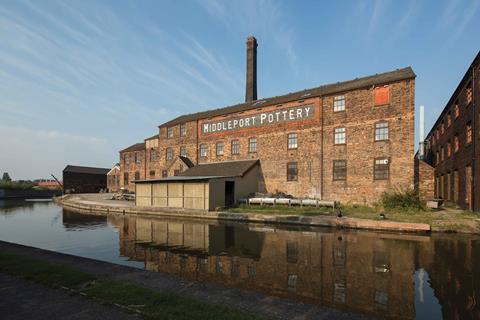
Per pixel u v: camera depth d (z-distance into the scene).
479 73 14.66
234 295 4.52
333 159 19.52
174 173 27.45
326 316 3.79
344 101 19.42
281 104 22.20
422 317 4.53
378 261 7.63
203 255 8.65
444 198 22.66
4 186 47.19
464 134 17.00
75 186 47.97
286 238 10.77
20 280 5.23
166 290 4.72
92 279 5.20
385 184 17.56
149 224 15.34
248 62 30.58
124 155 39.25
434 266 7.12
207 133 26.83
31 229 14.31
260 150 23.08
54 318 3.77
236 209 17.97
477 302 5.06
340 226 12.78
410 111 17.09
